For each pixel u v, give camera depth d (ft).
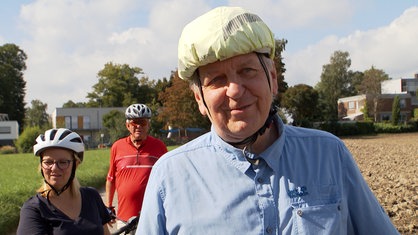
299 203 6.97
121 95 363.35
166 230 7.60
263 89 6.93
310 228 6.86
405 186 41.04
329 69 386.73
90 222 13.62
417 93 321.32
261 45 6.75
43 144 13.14
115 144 20.95
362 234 7.59
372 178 50.06
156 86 377.09
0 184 52.13
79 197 13.84
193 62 6.91
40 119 497.46
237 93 6.77
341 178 7.30
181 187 7.50
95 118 310.65
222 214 7.09
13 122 299.58
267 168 7.20
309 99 235.81
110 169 21.11
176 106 196.85
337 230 7.00
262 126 7.13
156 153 20.40
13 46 366.43
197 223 7.22
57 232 13.03
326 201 7.05
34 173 70.28
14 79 359.46
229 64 6.81
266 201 7.05
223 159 7.39
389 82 376.48
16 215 33.68
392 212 28.94
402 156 92.32
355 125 244.01
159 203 7.67
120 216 20.10
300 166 7.22
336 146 7.48
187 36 6.89
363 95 318.65
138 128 20.33
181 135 231.71
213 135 7.66
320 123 241.96
